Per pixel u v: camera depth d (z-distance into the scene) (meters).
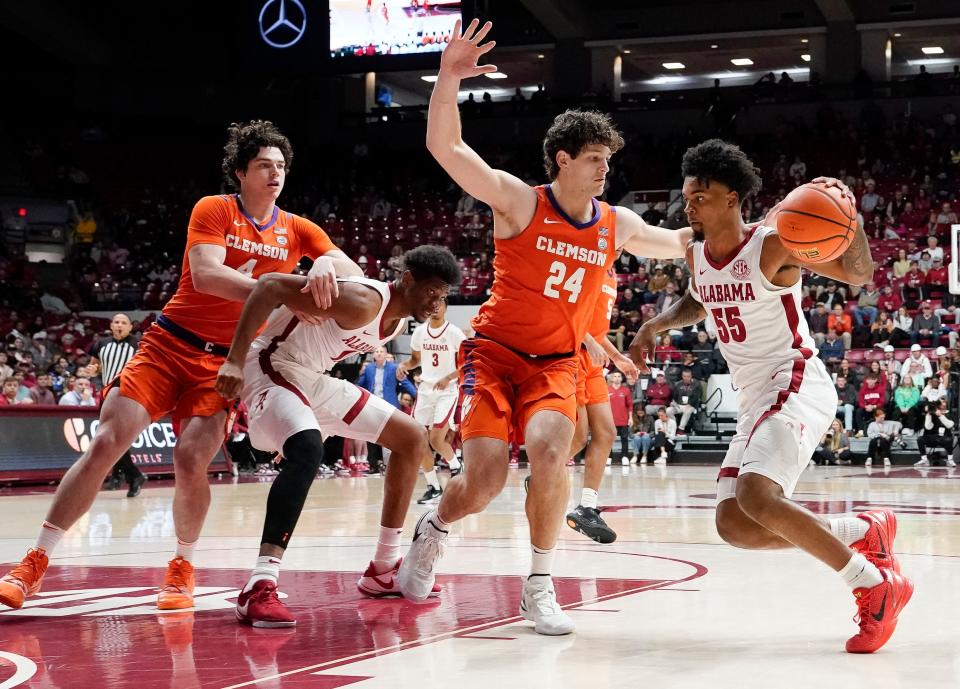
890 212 23.02
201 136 29.66
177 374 4.27
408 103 34.38
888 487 11.51
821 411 3.46
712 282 3.57
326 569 5.24
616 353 5.70
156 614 3.96
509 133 28.98
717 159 3.44
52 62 29.28
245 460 15.91
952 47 29.09
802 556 5.56
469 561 5.50
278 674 2.86
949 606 3.98
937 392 16.34
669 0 28.27
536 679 2.79
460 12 25.08
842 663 3.00
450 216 26.52
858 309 18.98
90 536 6.96
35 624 3.73
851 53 27.20
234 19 26.23
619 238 4.06
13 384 14.15
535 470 3.65
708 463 17.73
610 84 29.33
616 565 5.27
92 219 26.30
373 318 4.01
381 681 2.76
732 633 3.46
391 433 4.31
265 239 4.37
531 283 3.85
